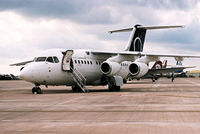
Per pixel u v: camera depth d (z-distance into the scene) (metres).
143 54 28.06
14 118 11.29
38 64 24.11
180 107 14.34
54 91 28.52
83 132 8.70
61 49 26.80
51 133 8.59
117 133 8.53
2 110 13.54
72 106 14.95
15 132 8.74
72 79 26.58
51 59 24.84
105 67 28.31
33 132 8.73
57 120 10.78
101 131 8.81
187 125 9.64
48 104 15.91
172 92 25.66
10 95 22.97
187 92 25.55
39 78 24.00
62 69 25.25
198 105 15.18
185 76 164.50
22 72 23.66
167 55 28.00
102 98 19.45
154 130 8.90
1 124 10.04
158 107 14.38
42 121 10.59
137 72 28.19
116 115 11.88
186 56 27.98
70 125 9.78
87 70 27.73
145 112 12.68
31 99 19.00
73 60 26.33
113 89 28.80
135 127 9.37
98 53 28.55
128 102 16.84
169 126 9.49
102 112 12.77
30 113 12.59
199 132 8.61
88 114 12.21
